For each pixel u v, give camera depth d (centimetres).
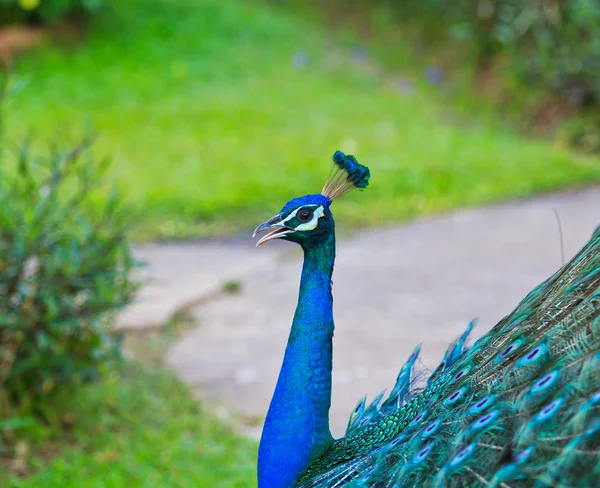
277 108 1712
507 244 1134
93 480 656
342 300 986
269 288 1037
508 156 1488
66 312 701
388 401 456
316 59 2081
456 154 1480
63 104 1702
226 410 775
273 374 835
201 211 1241
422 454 345
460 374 386
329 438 424
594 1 1689
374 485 362
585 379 311
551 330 346
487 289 995
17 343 698
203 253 1138
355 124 1658
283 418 420
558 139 1683
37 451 698
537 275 1027
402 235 1191
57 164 752
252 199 1277
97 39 2005
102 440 714
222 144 1509
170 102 1725
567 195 1339
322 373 421
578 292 355
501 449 320
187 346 897
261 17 2284
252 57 2022
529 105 1809
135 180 1332
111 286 716
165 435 728
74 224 791
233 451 706
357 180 426
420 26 2223
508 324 387
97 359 726
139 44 2000
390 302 974
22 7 1938
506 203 1305
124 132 1565
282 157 1441
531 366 341
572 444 291
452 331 898
